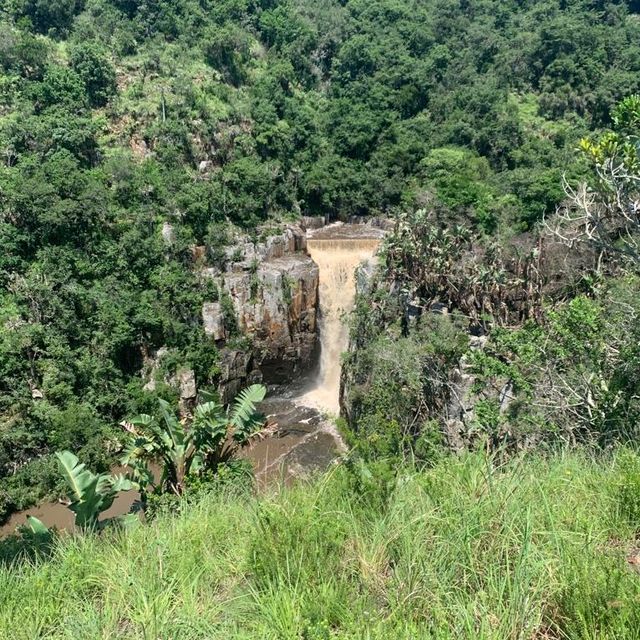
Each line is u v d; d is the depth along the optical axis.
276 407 49.50
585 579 5.32
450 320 35.88
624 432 12.59
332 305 53.75
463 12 91.38
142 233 49.84
